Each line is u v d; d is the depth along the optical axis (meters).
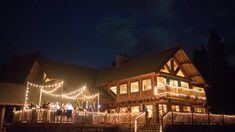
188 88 34.94
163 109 30.05
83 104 27.89
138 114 24.36
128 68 35.69
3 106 26.91
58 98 29.69
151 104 29.84
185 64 34.16
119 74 35.53
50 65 34.59
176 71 33.47
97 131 24.03
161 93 28.72
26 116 21.25
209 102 51.34
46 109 21.03
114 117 25.61
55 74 33.19
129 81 33.16
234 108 50.19
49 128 21.23
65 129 22.09
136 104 31.55
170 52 31.98
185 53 33.09
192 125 24.70
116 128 25.34
